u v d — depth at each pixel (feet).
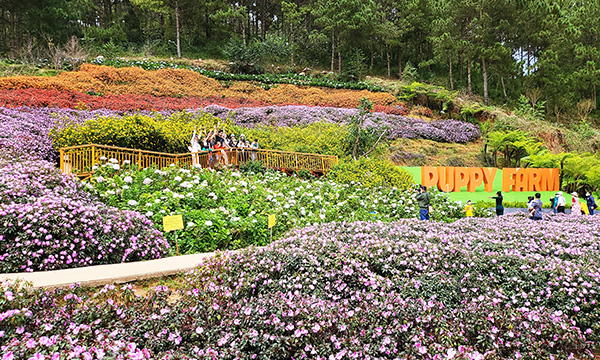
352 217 34.27
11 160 30.78
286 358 10.82
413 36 156.76
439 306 13.79
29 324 10.34
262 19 185.68
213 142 47.60
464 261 17.39
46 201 19.44
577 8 145.89
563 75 128.77
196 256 20.77
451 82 135.95
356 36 147.13
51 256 17.54
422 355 11.38
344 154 68.33
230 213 26.43
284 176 46.21
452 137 97.96
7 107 58.70
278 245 18.26
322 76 139.23
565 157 78.89
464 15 124.26
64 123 53.88
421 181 61.16
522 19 123.03
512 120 102.01
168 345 10.77
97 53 125.39
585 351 13.06
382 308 12.82
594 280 15.69
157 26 161.07
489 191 65.98
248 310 11.62
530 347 12.14
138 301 12.39
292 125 85.87
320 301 13.00
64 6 127.24
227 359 10.31
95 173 30.89
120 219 21.27
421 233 21.53
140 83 95.81
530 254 18.38
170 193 27.17
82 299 13.39
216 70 130.82
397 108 108.99
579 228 26.16
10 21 126.62
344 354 10.77
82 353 8.93
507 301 15.43
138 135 44.50
